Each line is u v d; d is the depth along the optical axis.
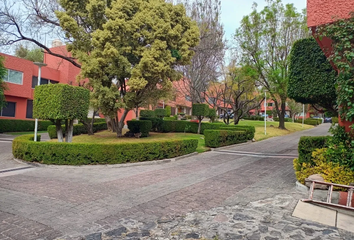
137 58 14.55
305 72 6.65
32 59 33.06
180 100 40.00
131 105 14.20
